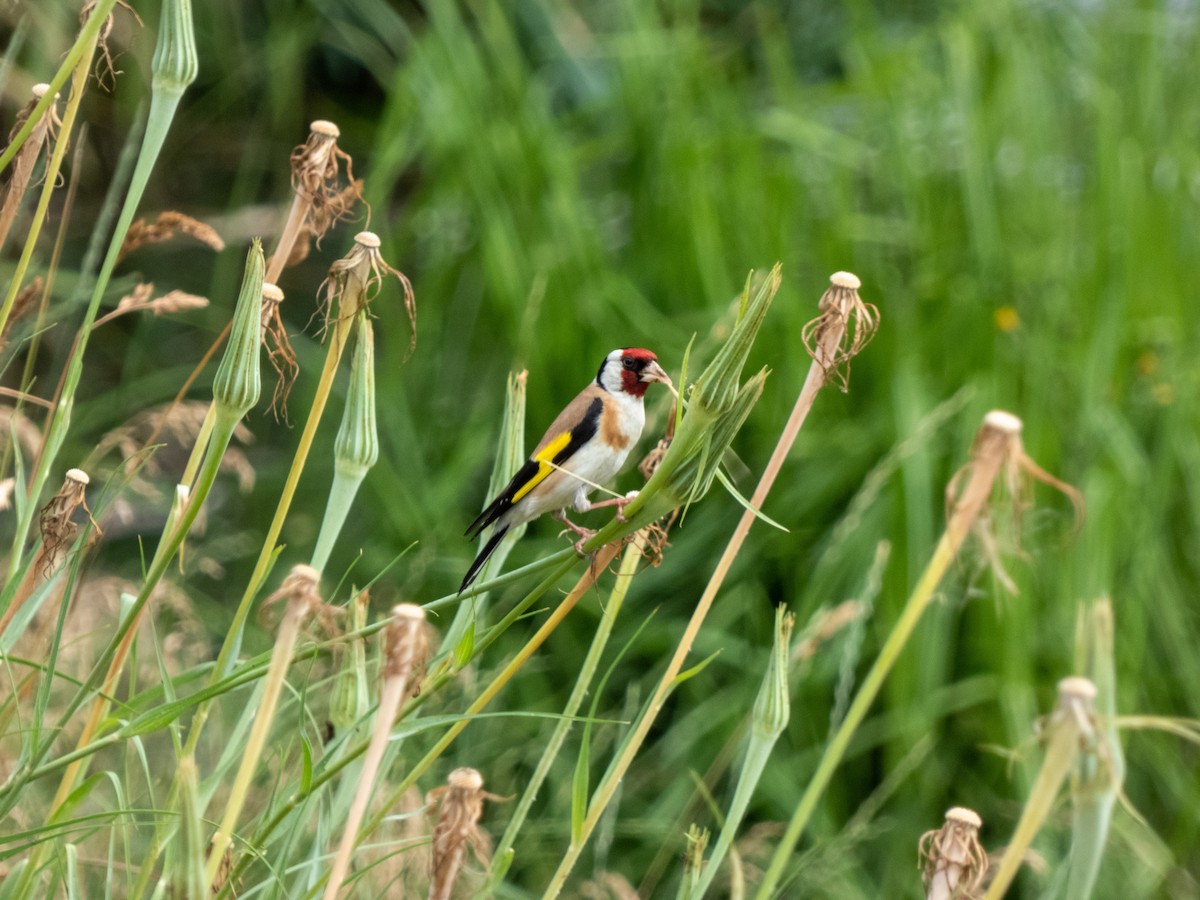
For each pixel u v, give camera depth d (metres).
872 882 10.47
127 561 11.42
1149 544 11.42
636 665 11.59
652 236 13.69
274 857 5.24
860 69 14.34
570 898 9.37
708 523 12.05
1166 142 13.37
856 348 4.36
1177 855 10.64
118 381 14.17
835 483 11.77
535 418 12.81
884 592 11.04
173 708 3.98
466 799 3.70
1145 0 13.54
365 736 4.69
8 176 5.26
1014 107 13.49
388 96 15.29
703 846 4.78
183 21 4.67
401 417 13.04
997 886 3.22
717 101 14.16
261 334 4.00
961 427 11.57
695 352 11.80
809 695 10.97
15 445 4.79
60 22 11.45
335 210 4.96
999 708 10.88
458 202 13.86
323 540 4.89
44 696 4.07
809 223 13.55
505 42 14.37
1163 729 11.05
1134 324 12.41
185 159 15.59
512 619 4.46
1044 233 13.07
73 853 4.14
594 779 10.64
